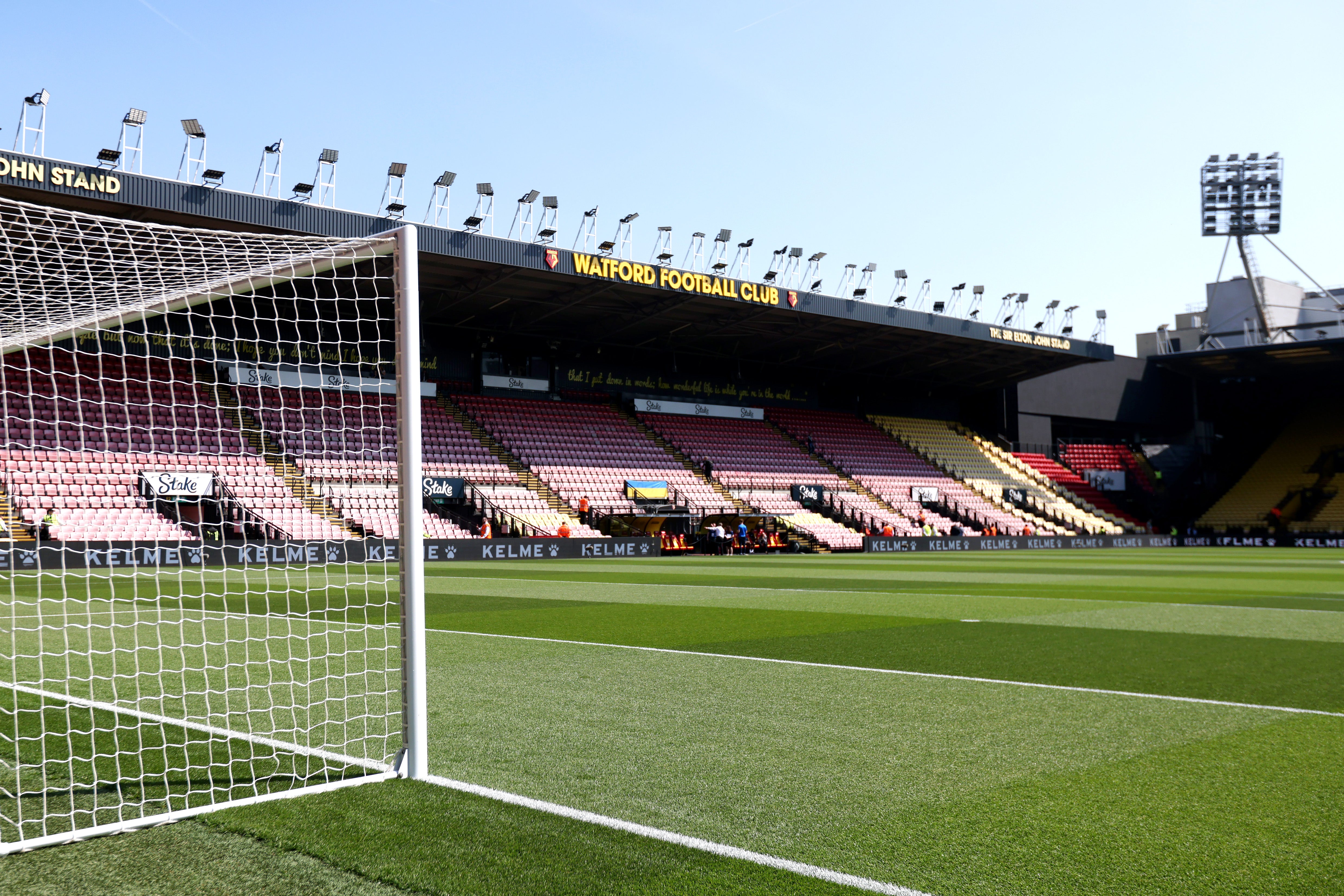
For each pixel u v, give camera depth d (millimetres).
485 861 2859
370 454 26703
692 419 38406
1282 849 2967
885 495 39062
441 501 27781
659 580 16391
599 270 26188
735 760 4051
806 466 38688
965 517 39812
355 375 27391
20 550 19000
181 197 19828
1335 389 50406
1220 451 52375
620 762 4020
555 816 3277
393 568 19922
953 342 37062
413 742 3805
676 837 3074
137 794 3576
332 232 22094
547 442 32938
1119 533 43438
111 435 23125
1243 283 50469
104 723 4754
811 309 30719
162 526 21953
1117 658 7070
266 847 2984
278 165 22047
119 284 7227
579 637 8289
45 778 3797
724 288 28625
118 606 11094
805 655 7211
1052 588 14414
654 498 32625
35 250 6691
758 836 3088
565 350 35750
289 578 16219
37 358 22766
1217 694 5602
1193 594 13289
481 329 31672
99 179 18766
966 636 8398
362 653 7117
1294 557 28422
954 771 3889
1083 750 4230
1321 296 52719
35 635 8391
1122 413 49312
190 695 5465
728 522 33344
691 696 5535
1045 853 2939
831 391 43344
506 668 6551
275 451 24938
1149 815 3303
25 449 21672
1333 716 4949
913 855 2926
